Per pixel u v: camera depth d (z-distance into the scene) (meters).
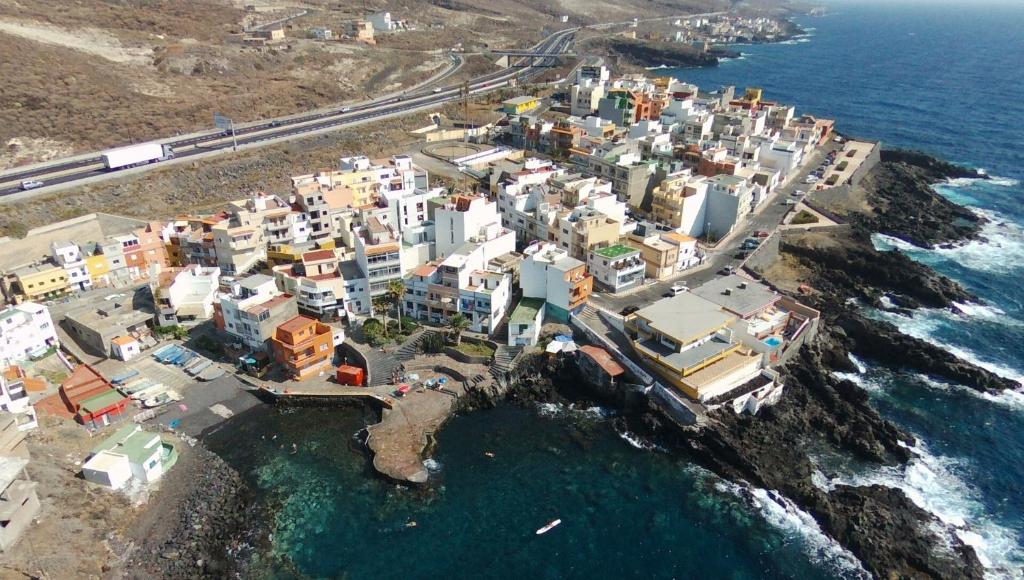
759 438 86.56
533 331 101.62
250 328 99.75
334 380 98.62
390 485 80.81
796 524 75.56
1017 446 89.19
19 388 84.06
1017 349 111.19
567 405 96.44
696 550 72.75
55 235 129.75
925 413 95.88
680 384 89.81
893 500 78.38
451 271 104.00
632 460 86.06
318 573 69.12
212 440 87.38
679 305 100.69
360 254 110.75
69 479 75.81
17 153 162.00
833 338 112.00
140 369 99.19
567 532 75.00
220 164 165.00
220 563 69.31
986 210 169.12
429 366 100.75
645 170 147.00
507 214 137.88
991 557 71.69
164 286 107.94
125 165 156.38
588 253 117.94
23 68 186.88
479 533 74.62
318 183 132.75
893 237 153.62
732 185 137.38
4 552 64.25
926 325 118.69
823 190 165.88
